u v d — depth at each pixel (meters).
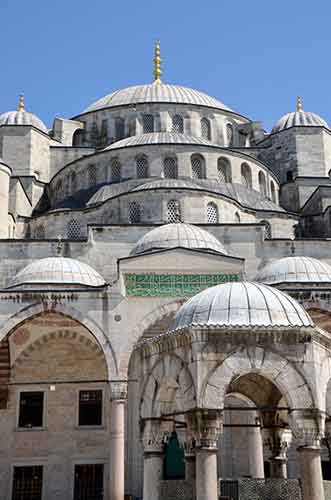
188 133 53.69
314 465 11.99
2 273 35.66
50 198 47.62
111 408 28.67
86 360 35.31
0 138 49.28
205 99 57.59
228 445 28.55
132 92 57.59
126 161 43.41
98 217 39.47
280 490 13.16
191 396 12.20
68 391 34.84
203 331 12.33
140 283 30.59
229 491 13.26
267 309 12.83
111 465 27.84
